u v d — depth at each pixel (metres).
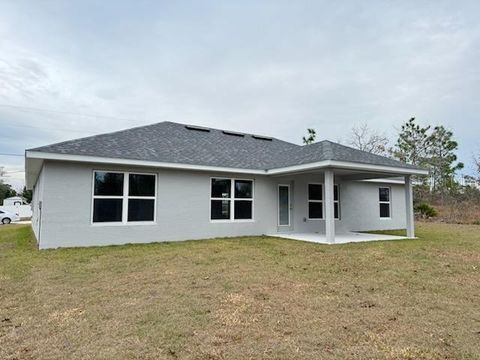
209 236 11.88
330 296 4.91
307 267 6.88
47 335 3.49
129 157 10.04
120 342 3.32
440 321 3.94
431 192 30.98
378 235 13.66
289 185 14.05
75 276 6.02
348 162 10.44
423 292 5.16
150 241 10.66
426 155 32.12
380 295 4.98
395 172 12.00
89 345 3.25
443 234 13.87
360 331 3.64
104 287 5.31
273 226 13.41
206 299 4.71
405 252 8.72
